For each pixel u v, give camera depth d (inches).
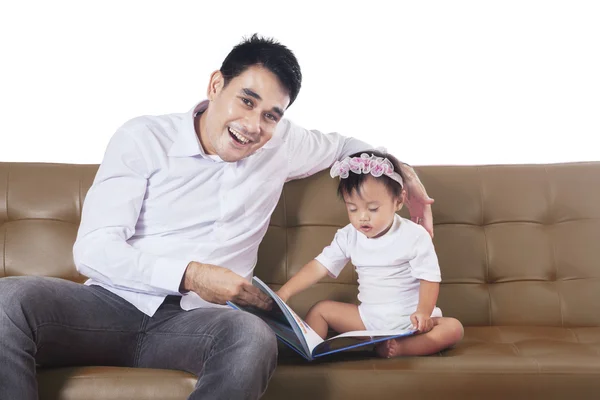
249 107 80.8
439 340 79.2
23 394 65.1
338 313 86.0
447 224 96.9
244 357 66.5
